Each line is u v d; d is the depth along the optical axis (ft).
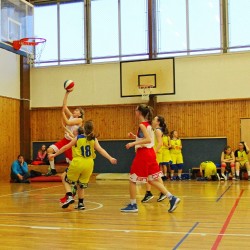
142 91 43.19
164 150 40.19
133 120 45.11
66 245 12.07
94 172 45.75
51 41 48.49
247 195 25.12
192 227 14.62
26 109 47.29
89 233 13.79
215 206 20.17
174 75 42.52
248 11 42.86
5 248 11.84
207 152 42.65
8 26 37.04
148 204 21.21
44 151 45.27
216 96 42.83
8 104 44.68
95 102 46.50
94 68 46.68
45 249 11.64
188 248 11.46
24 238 13.14
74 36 47.83
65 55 48.06
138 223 15.56
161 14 45.39
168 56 44.88
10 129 44.83
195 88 43.42
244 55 42.29
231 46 43.24
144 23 45.78
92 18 47.39
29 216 17.70
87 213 18.33
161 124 21.47
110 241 12.51
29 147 47.73
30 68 48.55
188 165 43.01
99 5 47.24
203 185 33.24
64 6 48.14
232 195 25.18
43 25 48.73
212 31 43.80
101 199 24.00
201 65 43.37
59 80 47.75
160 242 12.26
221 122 42.52
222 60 42.86
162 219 16.40
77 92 47.11
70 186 19.53
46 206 21.11
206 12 44.09
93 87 46.62
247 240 12.44
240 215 17.31
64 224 15.57
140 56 45.78
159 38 45.32
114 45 46.65
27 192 29.43
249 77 42.06
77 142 18.76
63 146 19.26
